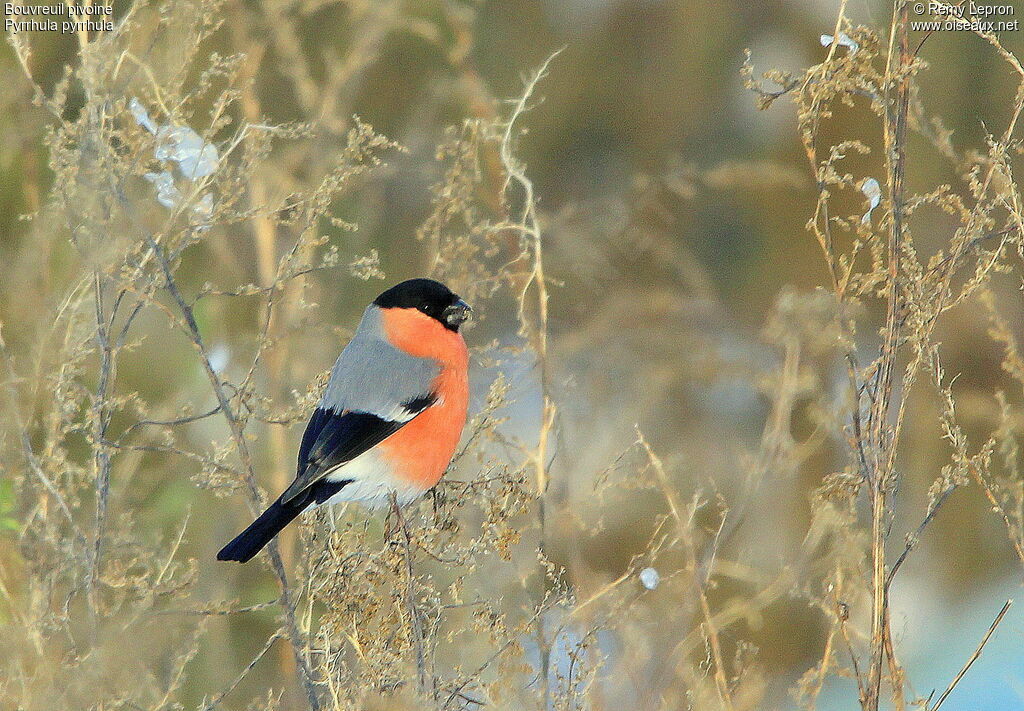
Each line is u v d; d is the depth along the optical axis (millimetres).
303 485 8109
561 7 20109
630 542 12914
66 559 7172
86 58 6941
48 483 7098
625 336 13250
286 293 10711
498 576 8859
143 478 9922
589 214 13797
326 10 13984
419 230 9375
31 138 8781
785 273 17500
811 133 7402
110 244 6980
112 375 7391
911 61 7168
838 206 17812
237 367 11109
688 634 8789
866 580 7551
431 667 6973
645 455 9484
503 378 8344
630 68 19812
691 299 14672
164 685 8086
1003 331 7535
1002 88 16984
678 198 17906
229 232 11594
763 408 13438
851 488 7539
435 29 12547
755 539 11992
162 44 8258
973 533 14492
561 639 7855
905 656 12422
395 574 7289
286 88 12836
